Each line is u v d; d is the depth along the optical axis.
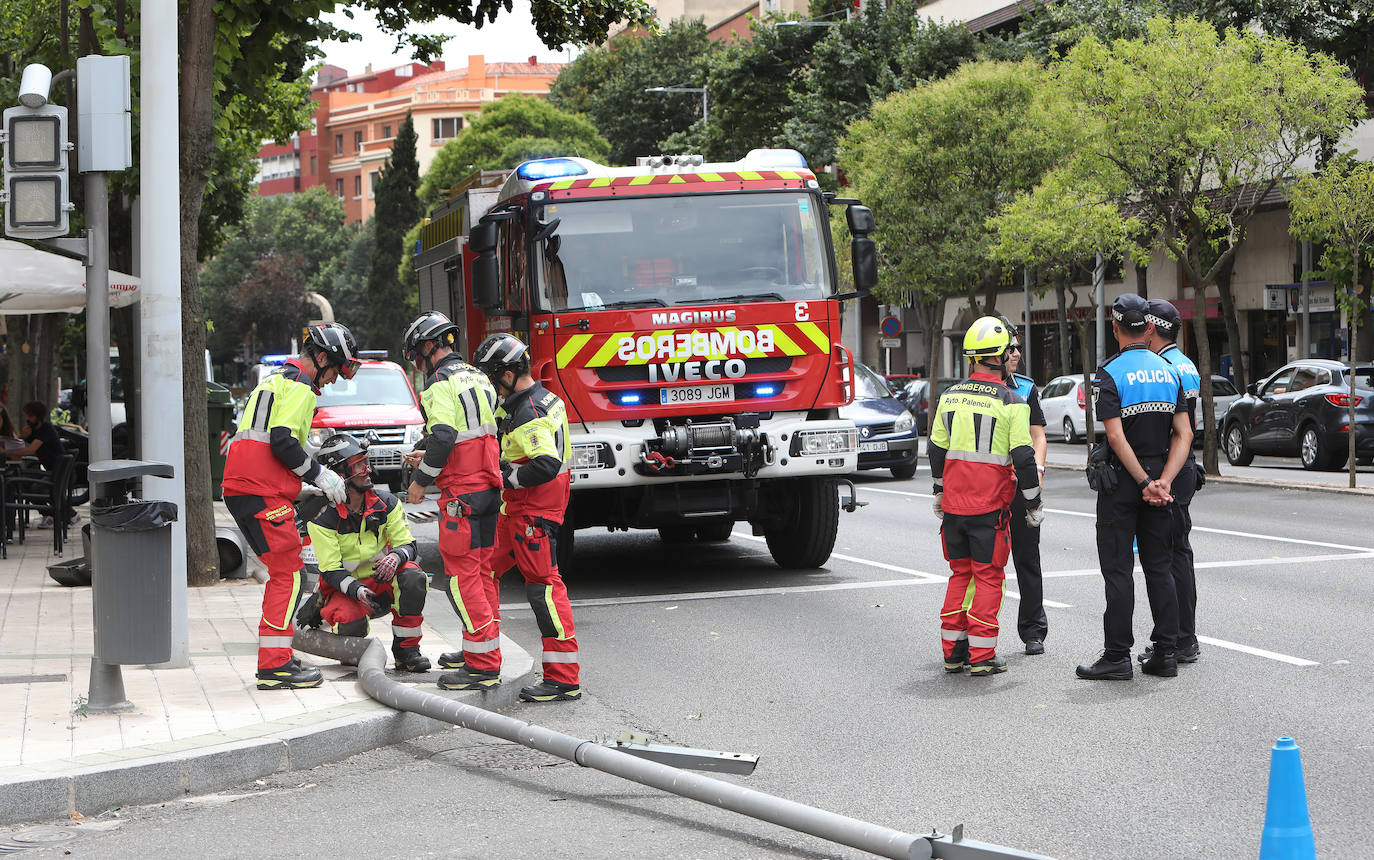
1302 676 8.34
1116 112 24.25
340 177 133.25
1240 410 27.86
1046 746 6.93
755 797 5.66
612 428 12.34
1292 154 24.30
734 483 12.72
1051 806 5.95
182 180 12.64
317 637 8.91
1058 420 36.44
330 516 8.80
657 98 69.00
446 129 126.44
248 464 8.09
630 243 12.49
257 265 97.44
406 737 7.53
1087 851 5.36
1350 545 14.46
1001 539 8.66
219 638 9.95
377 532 8.90
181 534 8.88
